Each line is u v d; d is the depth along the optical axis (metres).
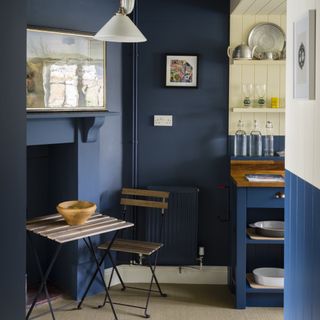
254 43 5.37
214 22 5.39
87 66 4.91
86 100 4.92
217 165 5.46
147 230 5.39
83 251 5.00
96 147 5.04
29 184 5.08
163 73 5.42
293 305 3.55
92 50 4.94
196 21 5.39
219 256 5.50
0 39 2.40
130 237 5.47
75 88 4.83
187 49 5.41
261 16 5.36
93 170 5.04
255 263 5.32
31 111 4.54
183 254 5.39
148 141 5.46
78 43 4.83
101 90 5.03
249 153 5.38
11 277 2.52
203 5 5.38
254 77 5.41
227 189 5.45
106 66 5.18
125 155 5.45
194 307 4.90
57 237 4.14
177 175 5.48
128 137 5.45
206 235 5.49
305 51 3.07
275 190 4.76
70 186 5.00
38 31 4.56
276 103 5.34
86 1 4.91
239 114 5.43
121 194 5.43
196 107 5.44
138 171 5.48
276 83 5.42
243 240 4.81
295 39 3.32
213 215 5.48
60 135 4.79
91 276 5.09
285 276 3.80
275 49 5.37
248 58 5.23
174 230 5.37
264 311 4.84
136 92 5.42
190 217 5.36
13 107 2.47
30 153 5.06
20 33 2.47
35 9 4.57
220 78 5.42
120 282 5.45
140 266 5.48
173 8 5.39
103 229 4.37
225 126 5.44
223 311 4.82
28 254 5.13
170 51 5.41
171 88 5.43
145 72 5.42
